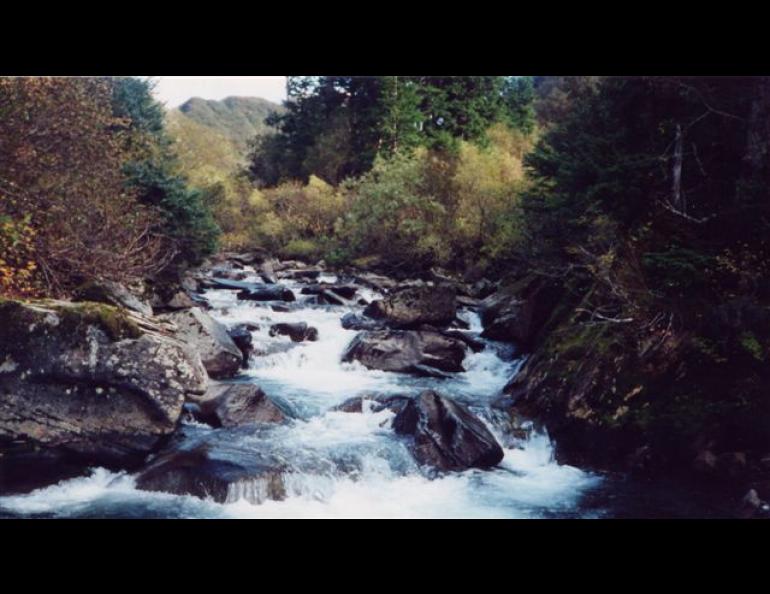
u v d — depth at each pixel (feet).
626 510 26.48
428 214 103.14
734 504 26.66
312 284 83.10
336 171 163.84
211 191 129.90
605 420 32.65
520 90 190.19
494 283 77.15
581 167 37.04
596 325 37.29
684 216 33.45
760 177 32.04
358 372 45.93
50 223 39.19
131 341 27.81
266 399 33.86
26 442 25.95
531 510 26.50
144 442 27.37
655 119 38.09
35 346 26.32
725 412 29.32
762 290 31.07
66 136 42.27
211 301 63.10
